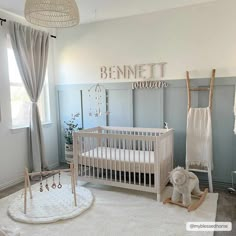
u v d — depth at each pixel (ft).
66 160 13.33
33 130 11.94
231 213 8.16
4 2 9.86
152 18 11.26
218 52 10.19
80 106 13.50
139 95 11.95
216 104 10.43
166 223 7.53
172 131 10.56
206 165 10.27
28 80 11.62
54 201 9.09
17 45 11.10
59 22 7.27
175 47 10.94
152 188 9.21
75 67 13.41
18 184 11.35
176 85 11.06
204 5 10.24
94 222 7.66
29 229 7.32
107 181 10.13
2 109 10.84
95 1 9.86
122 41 12.03
